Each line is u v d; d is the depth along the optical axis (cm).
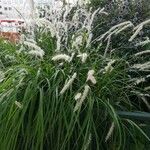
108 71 72
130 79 76
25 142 68
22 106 67
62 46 81
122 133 68
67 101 68
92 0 103
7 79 74
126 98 75
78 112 65
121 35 91
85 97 66
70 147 68
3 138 68
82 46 79
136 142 69
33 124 67
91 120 67
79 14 94
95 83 70
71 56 73
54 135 67
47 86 71
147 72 84
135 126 69
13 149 67
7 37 107
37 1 104
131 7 98
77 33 83
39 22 81
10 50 91
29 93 68
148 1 103
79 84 72
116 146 68
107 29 93
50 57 77
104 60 77
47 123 67
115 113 67
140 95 76
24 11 101
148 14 99
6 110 69
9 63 87
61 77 72
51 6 97
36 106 69
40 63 76
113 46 90
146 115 69
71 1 100
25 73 74
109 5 99
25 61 80
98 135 69
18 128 66
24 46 87
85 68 75
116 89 75
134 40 89
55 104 67
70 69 74
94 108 69
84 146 64
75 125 67
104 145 69
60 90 70
